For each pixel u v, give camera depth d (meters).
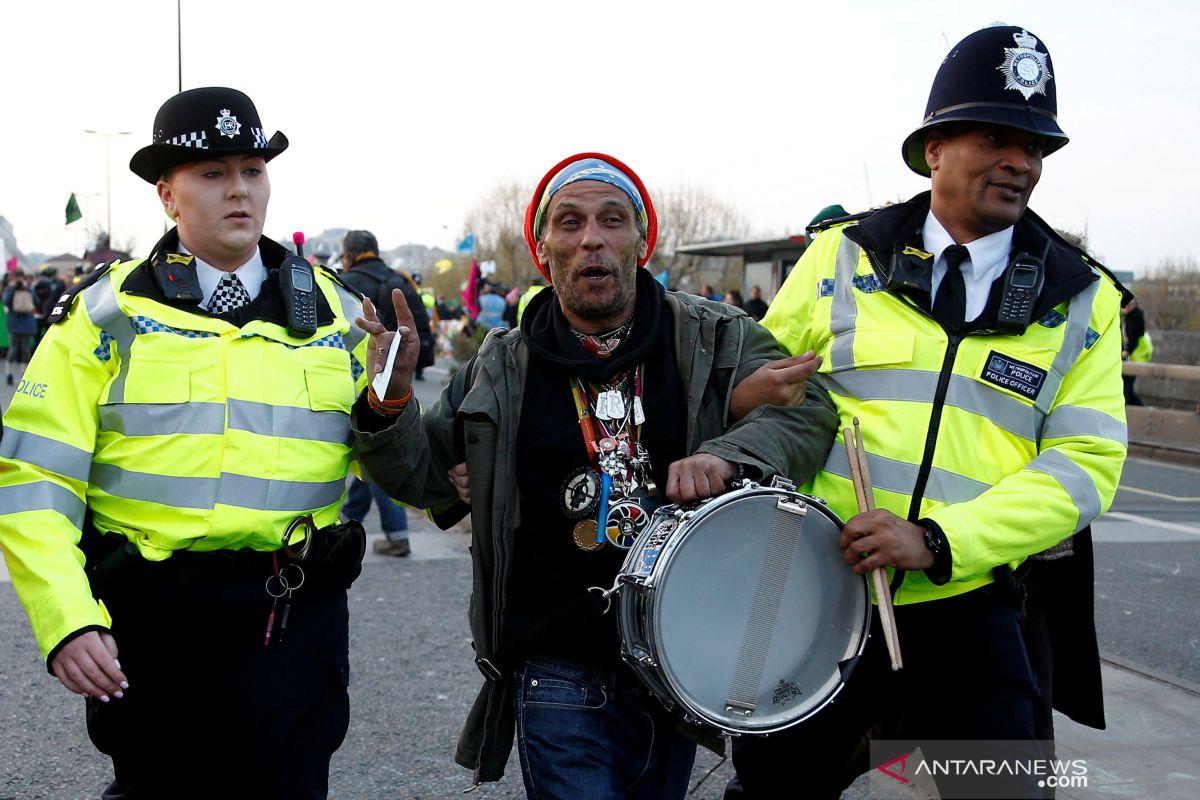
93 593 2.48
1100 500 2.38
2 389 17.50
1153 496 9.87
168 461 2.45
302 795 2.58
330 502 2.62
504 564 2.48
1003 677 2.42
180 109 2.49
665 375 2.52
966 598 2.46
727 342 2.55
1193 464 12.20
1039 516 2.32
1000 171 2.42
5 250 43.53
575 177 2.48
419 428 2.57
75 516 2.42
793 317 2.74
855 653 2.42
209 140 2.48
